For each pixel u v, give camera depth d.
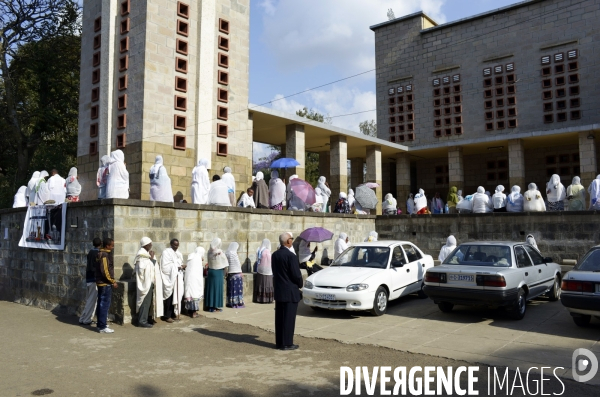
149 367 7.12
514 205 17.11
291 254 8.27
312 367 7.08
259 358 7.61
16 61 28.28
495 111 27.11
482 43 27.81
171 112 16.92
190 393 5.96
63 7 28.36
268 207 16.55
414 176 31.45
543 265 11.59
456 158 25.86
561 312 10.78
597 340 8.39
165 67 16.88
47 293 12.76
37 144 28.70
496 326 9.59
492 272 9.70
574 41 24.94
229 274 12.20
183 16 17.55
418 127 29.73
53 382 6.41
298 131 21.52
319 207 18.83
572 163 25.50
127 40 17.11
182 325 10.26
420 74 29.95
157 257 11.44
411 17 30.42
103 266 9.65
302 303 12.77
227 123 18.53
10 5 27.12
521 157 23.64
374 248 12.20
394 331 9.37
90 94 18.38
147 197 16.06
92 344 8.62
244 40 19.55
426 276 10.49
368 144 25.81
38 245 13.05
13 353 7.98
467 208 18.91
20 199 16.97
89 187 17.86
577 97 24.66
